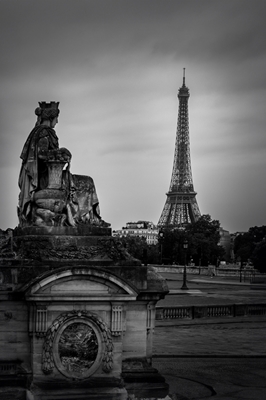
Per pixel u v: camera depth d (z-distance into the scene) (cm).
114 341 4397
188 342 6681
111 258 4559
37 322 4275
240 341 6806
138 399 4353
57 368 4303
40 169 4831
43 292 4262
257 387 4853
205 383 4944
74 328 4325
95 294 4319
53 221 4669
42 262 4434
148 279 4547
